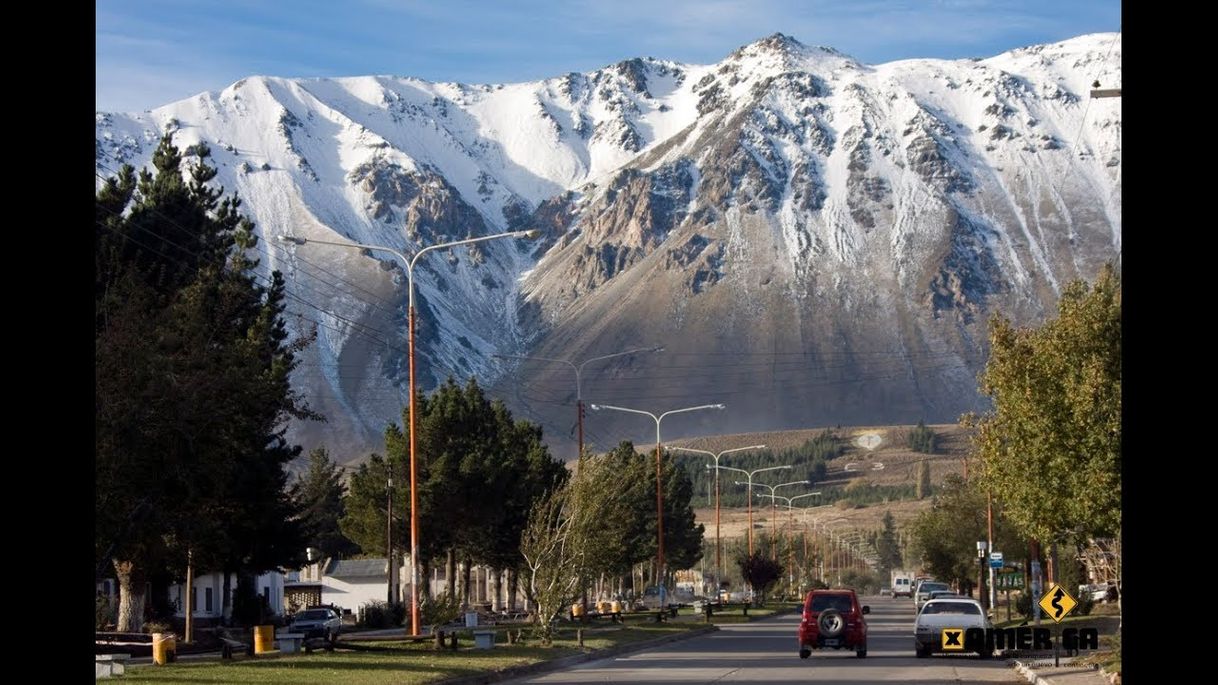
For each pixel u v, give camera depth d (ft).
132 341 109.29
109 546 111.96
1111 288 118.62
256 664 121.60
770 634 211.00
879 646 172.86
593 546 173.47
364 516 265.13
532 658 134.41
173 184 190.90
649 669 129.59
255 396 121.60
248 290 189.37
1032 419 117.91
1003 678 116.16
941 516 317.42
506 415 288.71
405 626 250.16
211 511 142.20
